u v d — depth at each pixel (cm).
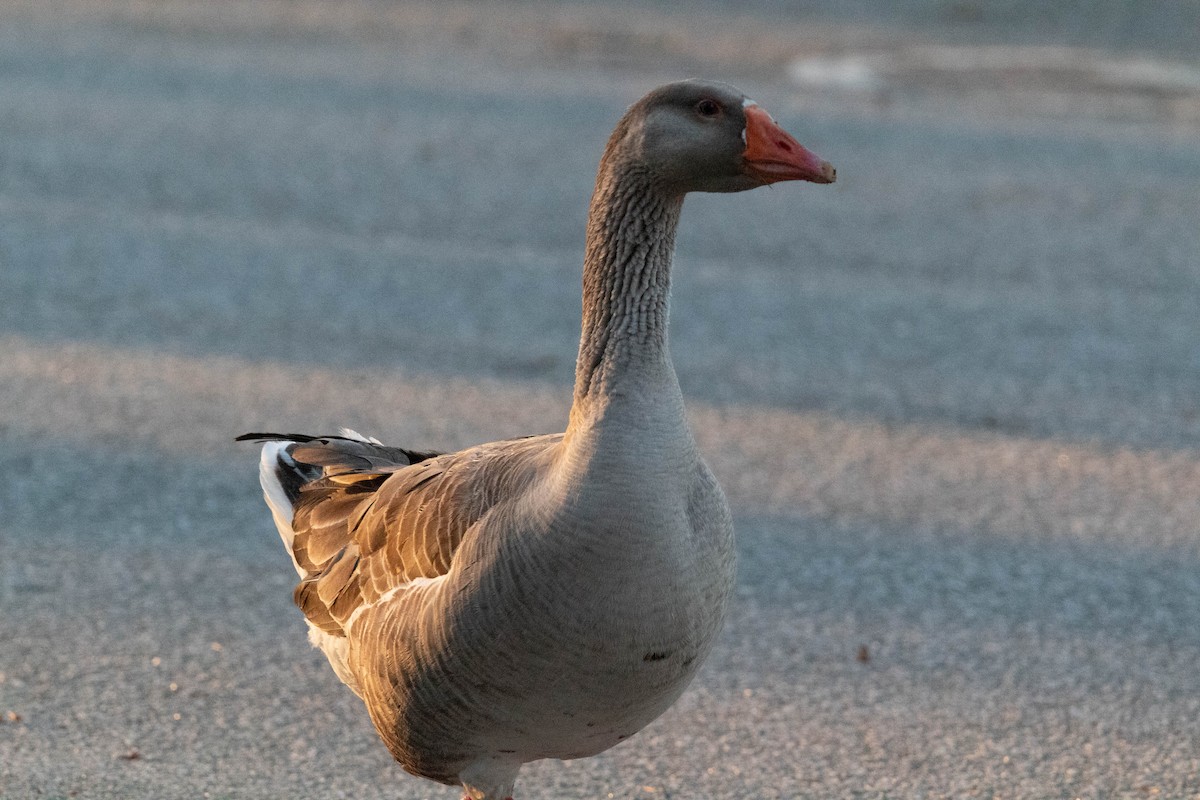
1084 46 3516
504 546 716
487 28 3531
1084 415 1597
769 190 2433
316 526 900
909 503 1384
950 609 1192
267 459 972
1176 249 2162
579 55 3253
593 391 723
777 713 1030
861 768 959
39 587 1168
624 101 2859
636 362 721
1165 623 1175
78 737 956
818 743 991
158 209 2186
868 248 2145
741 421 1557
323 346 1714
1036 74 3209
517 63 3158
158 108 2705
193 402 1548
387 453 960
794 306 1908
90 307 1808
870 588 1224
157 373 1620
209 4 3697
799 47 3416
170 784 906
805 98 2891
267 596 1177
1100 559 1283
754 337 1795
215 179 2325
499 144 2570
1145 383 1688
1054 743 994
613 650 705
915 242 2173
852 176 2452
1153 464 1482
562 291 1931
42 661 1054
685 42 3431
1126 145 2670
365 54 3206
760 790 933
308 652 1096
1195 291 2002
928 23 3759
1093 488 1424
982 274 2052
